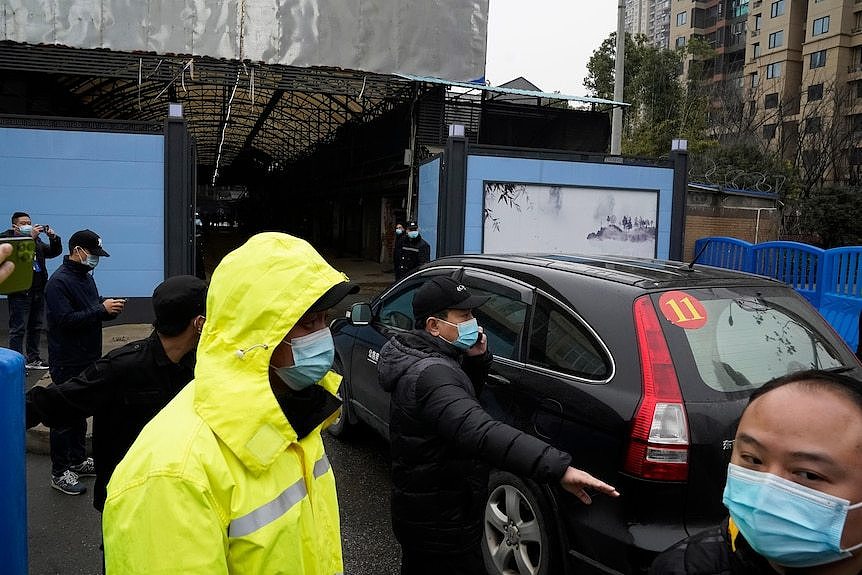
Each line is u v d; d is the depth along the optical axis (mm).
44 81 15328
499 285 3783
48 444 5129
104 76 13469
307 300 1464
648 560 2549
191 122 25344
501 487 3309
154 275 10359
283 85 14656
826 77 48250
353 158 23797
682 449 2604
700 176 19281
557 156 12828
